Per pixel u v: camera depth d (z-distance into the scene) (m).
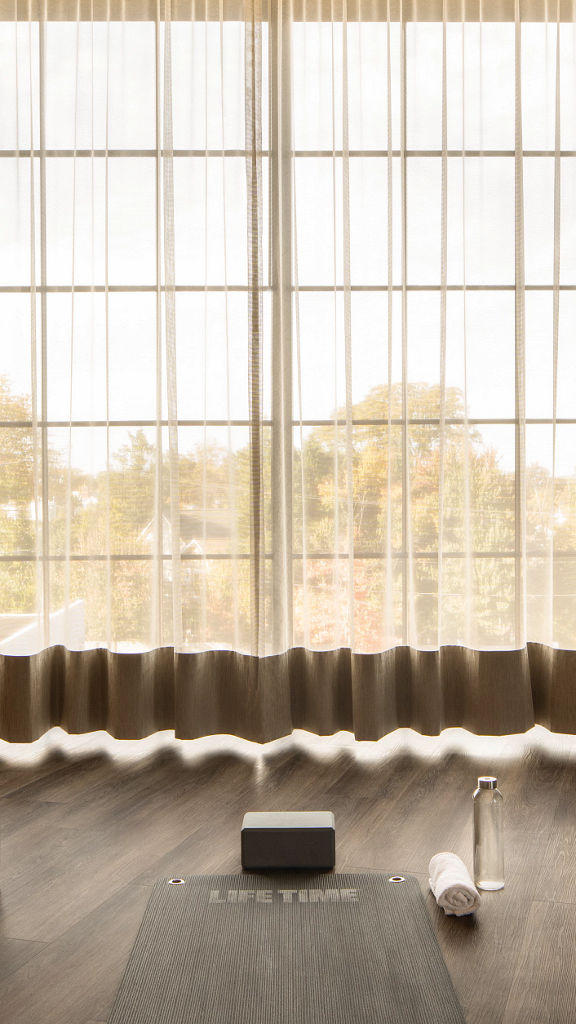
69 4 3.40
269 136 3.41
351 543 3.43
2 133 3.38
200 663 3.46
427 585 3.44
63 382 3.49
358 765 3.23
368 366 3.42
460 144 3.40
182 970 1.88
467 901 2.12
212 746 3.46
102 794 2.95
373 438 3.43
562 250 3.43
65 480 3.51
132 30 3.38
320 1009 1.73
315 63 3.42
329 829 2.37
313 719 3.48
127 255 3.41
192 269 3.44
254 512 3.39
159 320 3.44
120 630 3.42
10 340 3.42
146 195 3.41
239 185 3.42
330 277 3.45
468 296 3.44
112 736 3.45
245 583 3.45
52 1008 1.76
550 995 1.80
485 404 3.44
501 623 3.43
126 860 2.44
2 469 3.44
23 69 3.38
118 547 3.43
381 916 2.11
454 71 3.39
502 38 3.36
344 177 3.37
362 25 3.38
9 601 3.43
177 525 3.44
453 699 3.56
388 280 3.40
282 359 3.46
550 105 3.40
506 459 3.44
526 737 3.56
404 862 2.41
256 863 2.37
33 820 2.72
